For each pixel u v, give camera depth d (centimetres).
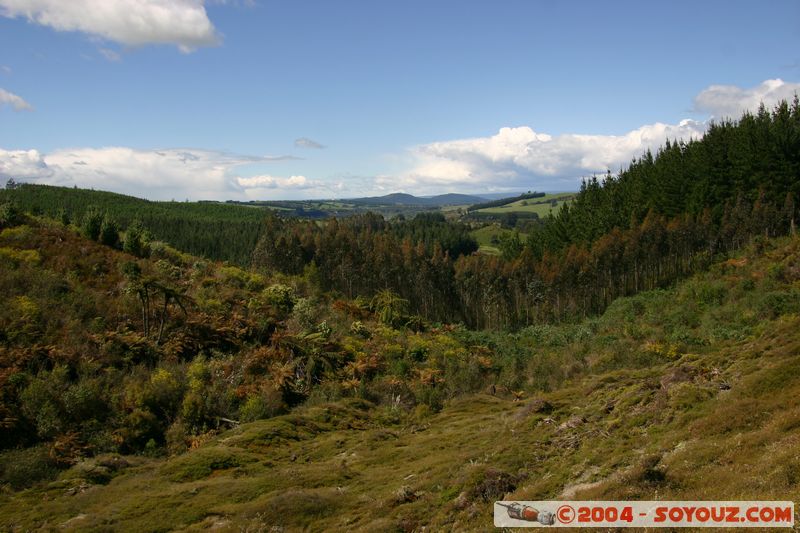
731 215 6344
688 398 1844
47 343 2652
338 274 7431
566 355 4262
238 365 3133
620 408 2042
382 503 1614
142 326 3183
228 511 1667
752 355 2181
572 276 6812
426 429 2684
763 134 6650
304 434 2556
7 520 1625
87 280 3534
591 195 9638
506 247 11162
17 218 4250
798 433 1227
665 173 8044
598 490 1309
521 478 1619
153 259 4459
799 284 4484
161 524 1588
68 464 2067
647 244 6606
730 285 5088
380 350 3875
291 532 1527
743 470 1159
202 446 2358
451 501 1535
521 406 2872
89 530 1536
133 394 2512
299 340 3525
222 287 4184
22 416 2175
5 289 2992
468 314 7538
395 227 15838
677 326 4538
